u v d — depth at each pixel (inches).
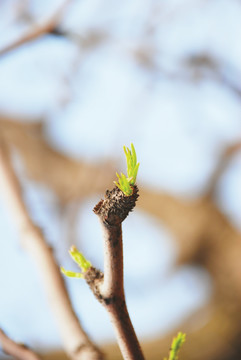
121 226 13.8
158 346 44.3
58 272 19.8
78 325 18.5
